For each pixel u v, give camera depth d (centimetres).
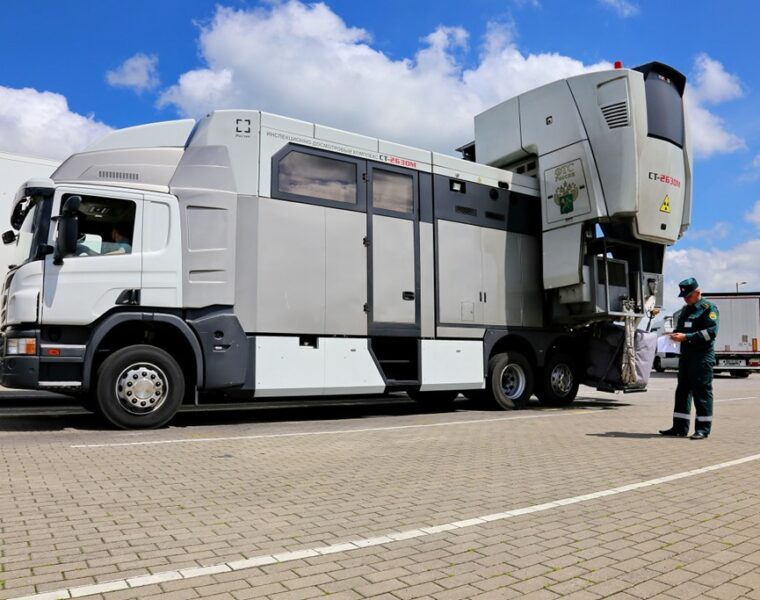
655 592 288
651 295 1182
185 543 346
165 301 781
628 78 1048
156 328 802
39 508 412
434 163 1024
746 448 690
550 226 1120
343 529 377
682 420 782
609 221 1066
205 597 272
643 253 1185
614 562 327
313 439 734
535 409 1153
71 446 645
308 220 878
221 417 992
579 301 1087
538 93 1148
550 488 492
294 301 857
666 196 1082
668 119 1095
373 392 931
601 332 1183
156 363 784
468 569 313
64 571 301
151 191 792
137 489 469
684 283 785
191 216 805
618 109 1048
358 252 921
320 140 902
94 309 749
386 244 952
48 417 920
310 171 889
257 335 829
